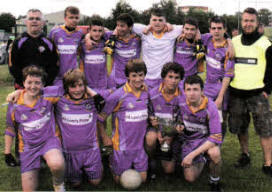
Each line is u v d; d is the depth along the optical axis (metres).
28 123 3.25
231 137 5.50
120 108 3.65
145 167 3.69
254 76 4.02
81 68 4.85
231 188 3.62
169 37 4.73
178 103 3.65
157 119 3.75
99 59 4.79
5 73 13.73
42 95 3.32
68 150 3.48
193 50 4.62
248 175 3.98
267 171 4.01
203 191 3.58
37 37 4.17
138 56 4.95
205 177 3.95
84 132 3.46
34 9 4.12
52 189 3.56
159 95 3.71
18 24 14.42
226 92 4.34
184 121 3.66
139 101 3.64
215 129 3.43
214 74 4.46
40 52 4.15
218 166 3.45
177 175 3.97
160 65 4.76
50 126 3.36
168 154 3.82
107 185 3.69
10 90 10.27
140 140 3.70
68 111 3.41
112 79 4.97
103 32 4.74
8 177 3.87
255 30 4.03
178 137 3.86
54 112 3.53
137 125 3.63
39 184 3.68
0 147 4.93
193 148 3.66
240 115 4.21
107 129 5.85
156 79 4.80
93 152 3.54
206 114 3.46
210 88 4.54
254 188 3.62
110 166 3.78
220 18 4.22
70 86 3.30
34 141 3.28
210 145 3.45
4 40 30.47
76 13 4.56
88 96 3.44
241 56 4.10
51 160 3.09
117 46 4.79
